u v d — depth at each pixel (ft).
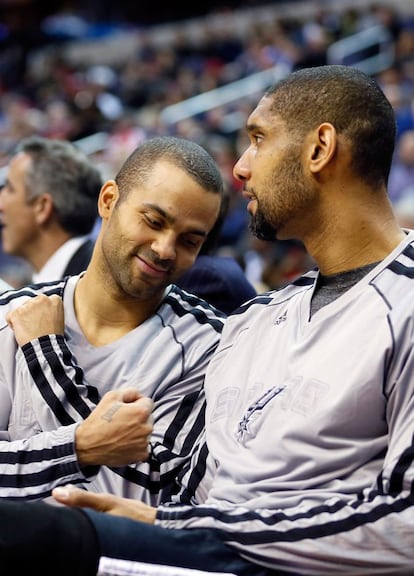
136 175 5.92
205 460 5.59
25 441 5.64
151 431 5.46
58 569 4.62
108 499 5.08
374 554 4.69
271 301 5.91
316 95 5.47
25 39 40.04
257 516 4.91
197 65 35.24
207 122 27.76
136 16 43.80
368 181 5.45
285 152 5.49
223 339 5.99
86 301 6.25
